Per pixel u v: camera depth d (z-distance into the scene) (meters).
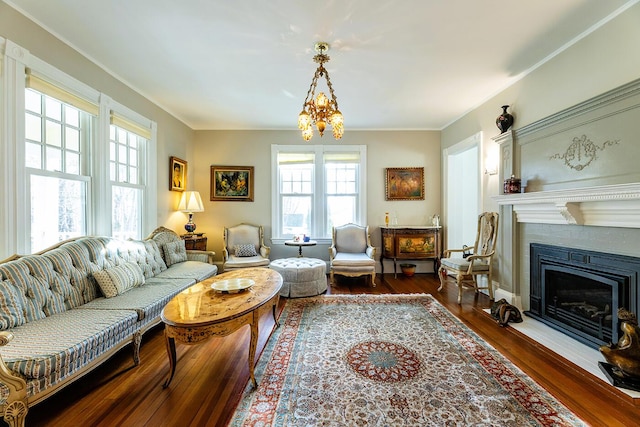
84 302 2.28
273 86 3.33
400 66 2.87
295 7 2.02
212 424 1.54
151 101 3.76
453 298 3.68
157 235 3.67
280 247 5.12
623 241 2.12
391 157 5.14
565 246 2.61
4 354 1.44
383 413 1.60
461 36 2.37
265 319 3.03
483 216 3.78
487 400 1.71
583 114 2.34
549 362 2.12
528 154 2.97
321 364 2.12
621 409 1.62
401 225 5.14
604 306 2.34
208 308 1.89
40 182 2.37
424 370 2.03
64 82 2.46
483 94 3.60
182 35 2.36
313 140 5.11
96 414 1.61
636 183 1.82
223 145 5.05
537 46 2.54
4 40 1.99
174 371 1.88
